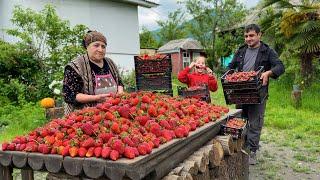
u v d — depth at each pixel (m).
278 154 6.72
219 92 16.19
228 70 5.98
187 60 38.28
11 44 12.96
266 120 9.46
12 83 11.51
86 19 17.08
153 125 2.99
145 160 2.53
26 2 14.96
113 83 4.17
